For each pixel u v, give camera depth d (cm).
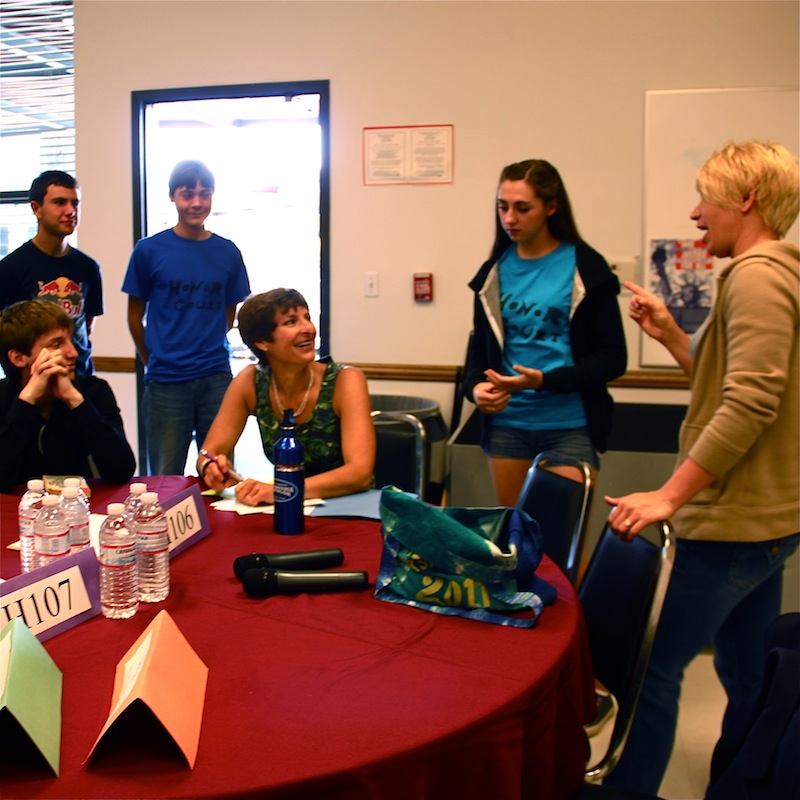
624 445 322
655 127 348
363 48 368
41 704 89
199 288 328
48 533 130
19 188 425
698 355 166
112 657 109
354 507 187
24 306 212
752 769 113
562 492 184
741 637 178
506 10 355
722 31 340
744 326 149
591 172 354
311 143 459
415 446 238
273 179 463
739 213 159
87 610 122
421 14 362
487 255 366
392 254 374
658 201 350
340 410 212
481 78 360
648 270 352
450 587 126
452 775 91
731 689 182
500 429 246
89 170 397
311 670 105
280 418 213
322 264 381
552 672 107
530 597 124
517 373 234
